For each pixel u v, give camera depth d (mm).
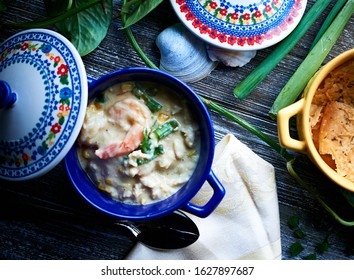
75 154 451
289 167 503
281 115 445
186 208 448
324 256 526
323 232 525
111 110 445
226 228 507
